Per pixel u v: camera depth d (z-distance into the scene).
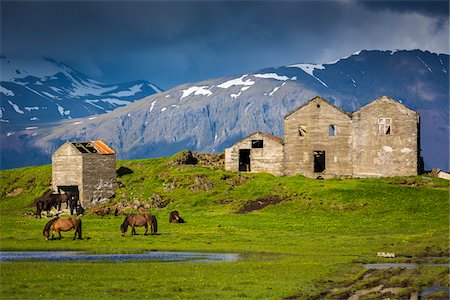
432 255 104.75
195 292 79.00
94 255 104.69
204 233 126.38
